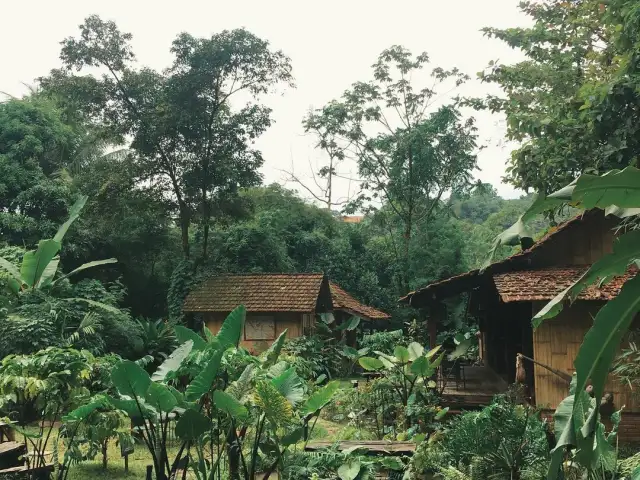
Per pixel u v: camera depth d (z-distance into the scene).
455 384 14.39
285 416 6.37
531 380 11.76
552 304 4.31
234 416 6.54
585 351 3.72
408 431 9.97
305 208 31.81
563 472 6.20
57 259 16.02
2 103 22.62
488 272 12.00
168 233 26.97
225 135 23.05
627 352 9.14
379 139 30.12
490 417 7.41
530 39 14.13
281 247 27.09
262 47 22.28
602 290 10.37
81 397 7.39
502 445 6.95
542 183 10.66
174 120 21.80
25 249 18.53
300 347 18.91
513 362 13.85
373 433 11.03
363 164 30.52
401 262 30.31
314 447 8.12
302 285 21.33
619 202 3.81
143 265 26.83
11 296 14.81
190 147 22.73
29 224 20.39
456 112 28.58
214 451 9.27
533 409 9.56
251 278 22.06
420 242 30.45
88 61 22.05
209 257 25.33
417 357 11.31
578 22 12.72
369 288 29.92
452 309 15.27
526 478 6.62
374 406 11.92
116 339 17.30
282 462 6.89
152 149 22.48
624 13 9.01
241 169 23.27
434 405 11.12
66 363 7.39
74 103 22.67
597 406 3.88
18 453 7.96
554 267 11.66
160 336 18.28
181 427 6.35
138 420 6.62
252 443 7.86
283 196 31.94
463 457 7.27
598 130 9.62
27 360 7.29
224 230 26.78
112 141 23.30
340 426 12.38
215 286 21.78
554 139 10.77
